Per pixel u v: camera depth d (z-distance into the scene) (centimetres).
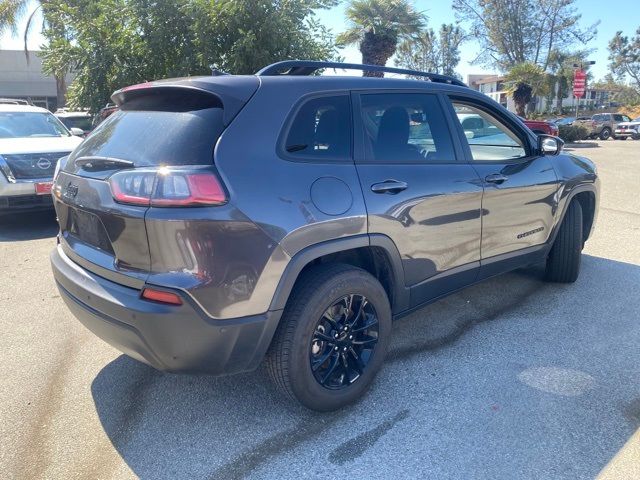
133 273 256
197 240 241
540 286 498
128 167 264
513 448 272
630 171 1400
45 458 271
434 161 349
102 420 302
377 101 329
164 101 295
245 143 264
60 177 327
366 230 296
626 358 362
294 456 270
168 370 261
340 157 300
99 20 1340
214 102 273
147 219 243
